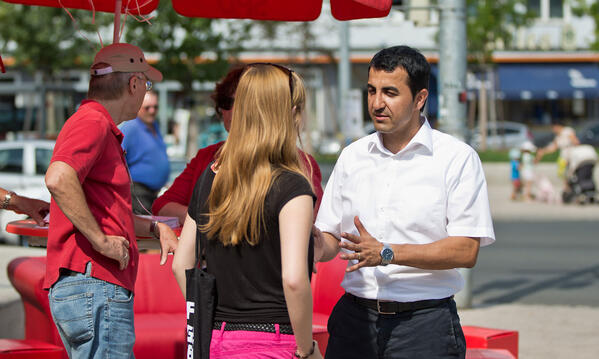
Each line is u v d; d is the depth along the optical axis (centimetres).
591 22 5841
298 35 4300
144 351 686
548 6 5850
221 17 656
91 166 457
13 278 768
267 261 381
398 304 454
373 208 465
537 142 5766
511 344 730
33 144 1917
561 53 5850
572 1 4647
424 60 450
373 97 448
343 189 484
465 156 453
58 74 3938
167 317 753
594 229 2125
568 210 2578
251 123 387
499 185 3397
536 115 6347
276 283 383
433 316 453
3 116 4900
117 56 494
